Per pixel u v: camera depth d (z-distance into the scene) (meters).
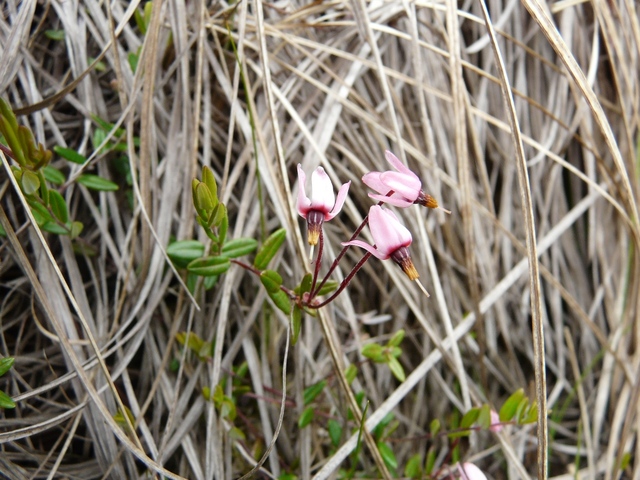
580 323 0.20
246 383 0.17
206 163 0.16
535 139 0.20
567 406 0.20
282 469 0.17
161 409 0.16
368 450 0.17
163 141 0.17
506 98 0.14
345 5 0.18
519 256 0.20
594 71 0.19
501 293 0.18
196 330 0.16
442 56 0.19
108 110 0.17
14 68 0.16
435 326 0.18
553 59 0.20
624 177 0.16
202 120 0.17
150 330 0.16
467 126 0.19
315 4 0.18
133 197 0.16
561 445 0.19
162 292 0.16
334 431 0.16
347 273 0.18
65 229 0.15
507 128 0.18
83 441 0.16
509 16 0.20
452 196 0.19
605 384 0.19
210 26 0.17
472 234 0.18
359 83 0.18
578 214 0.20
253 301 0.17
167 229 0.16
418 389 0.19
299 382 0.16
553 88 0.20
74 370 0.15
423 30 0.19
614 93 0.20
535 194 0.20
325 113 0.18
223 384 0.16
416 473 0.17
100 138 0.16
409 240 0.13
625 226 0.20
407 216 0.18
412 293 0.18
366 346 0.16
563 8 0.19
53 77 0.17
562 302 0.20
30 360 0.16
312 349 0.17
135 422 0.15
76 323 0.16
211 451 0.15
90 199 0.16
